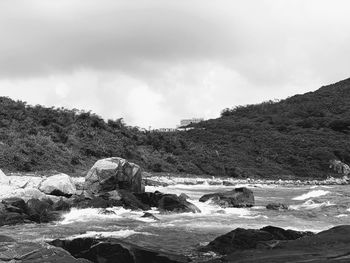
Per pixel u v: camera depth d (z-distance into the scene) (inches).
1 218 617.3
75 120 1868.8
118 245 394.3
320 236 350.3
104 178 864.3
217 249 437.1
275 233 455.8
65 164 1444.4
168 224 646.5
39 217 644.7
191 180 1620.3
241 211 821.9
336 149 2704.2
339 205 904.3
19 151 1369.3
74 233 560.4
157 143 2086.6
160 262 383.2
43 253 371.2
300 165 2486.5
